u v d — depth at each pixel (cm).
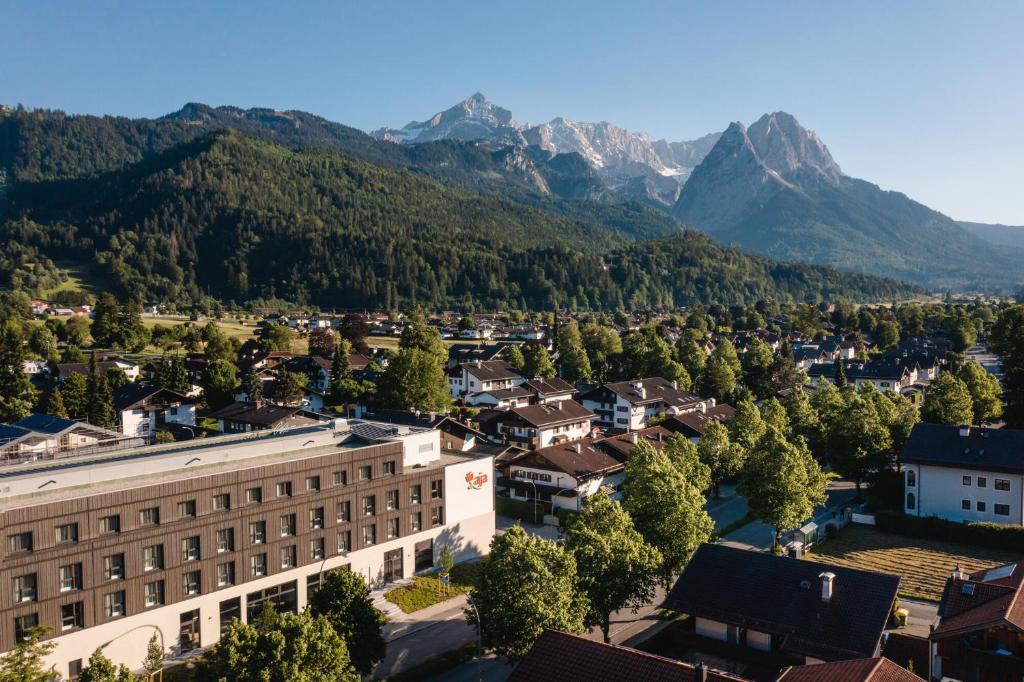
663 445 11025
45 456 7144
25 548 5134
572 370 19375
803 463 7969
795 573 5566
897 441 10831
